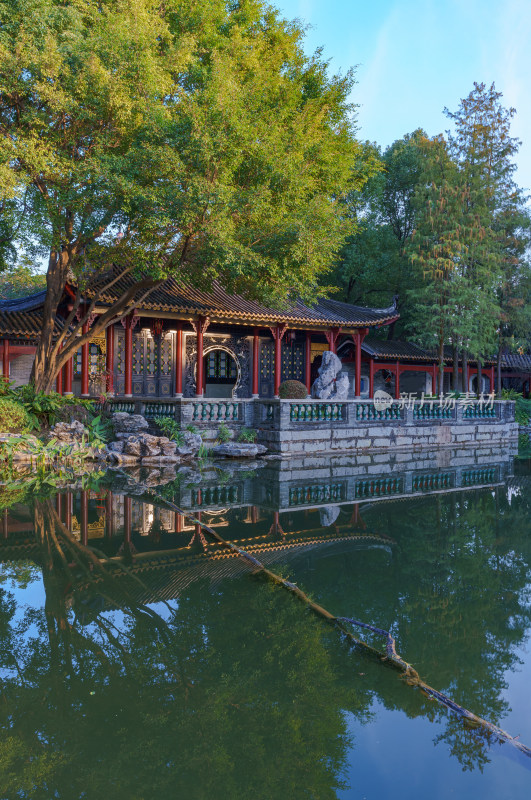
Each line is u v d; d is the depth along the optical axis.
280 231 15.45
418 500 10.89
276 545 7.21
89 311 18.34
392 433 21.47
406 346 38.34
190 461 16.59
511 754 2.88
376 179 40.28
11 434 15.16
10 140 13.23
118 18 14.31
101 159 13.62
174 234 15.21
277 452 18.36
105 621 4.63
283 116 18.81
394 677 3.68
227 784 2.65
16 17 13.36
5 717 3.26
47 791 2.61
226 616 4.76
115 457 15.57
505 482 13.81
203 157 13.57
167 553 6.71
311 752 2.89
